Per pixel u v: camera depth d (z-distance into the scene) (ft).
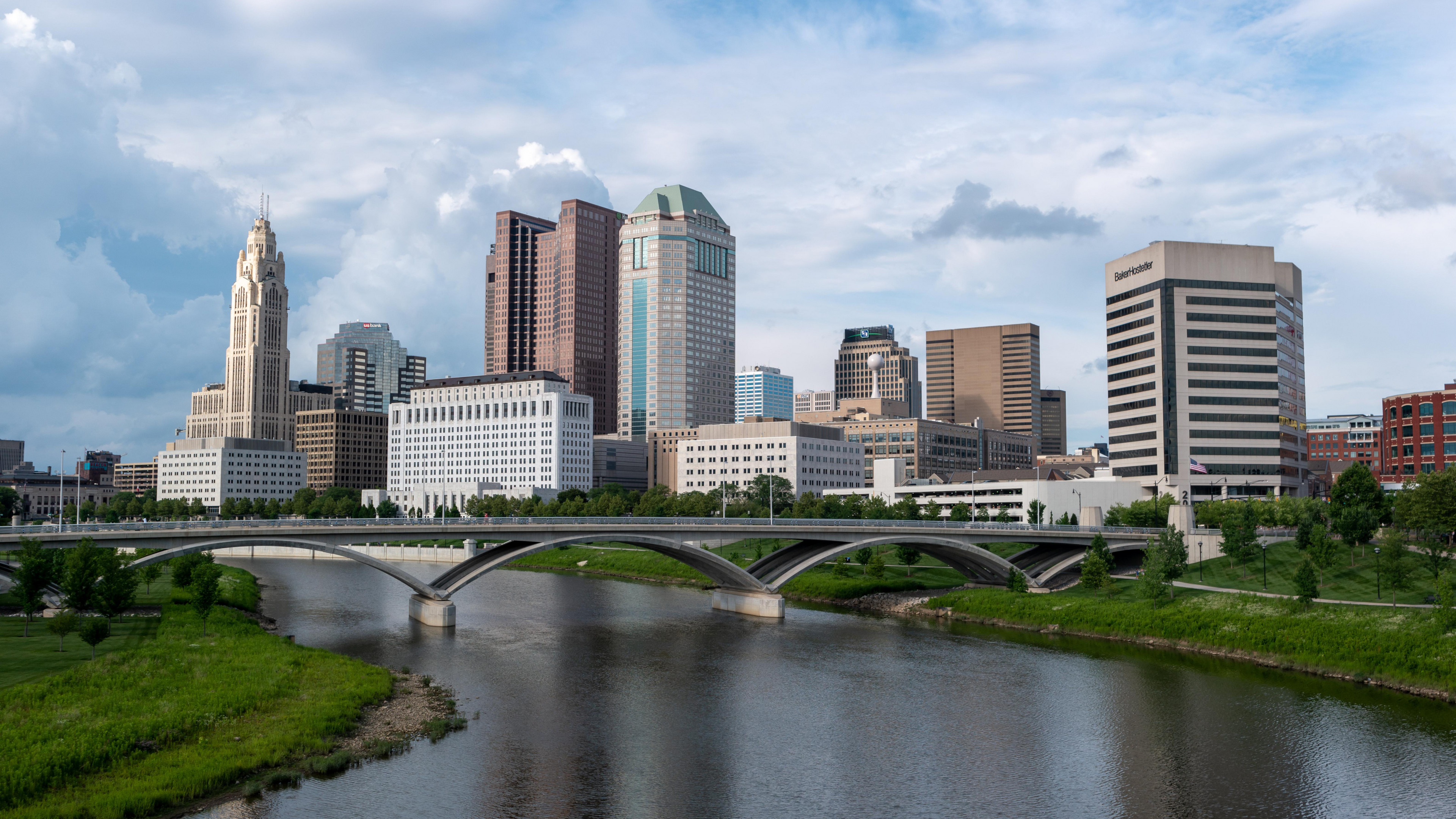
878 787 255.70
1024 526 623.77
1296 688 360.69
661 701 342.03
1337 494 614.34
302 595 631.15
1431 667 352.69
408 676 366.02
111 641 384.68
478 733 296.30
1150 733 303.07
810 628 505.25
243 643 386.11
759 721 317.42
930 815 237.04
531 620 526.16
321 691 318.24
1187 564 595.06
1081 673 389.19
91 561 406.00
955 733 305.12
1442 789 252.42
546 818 229.86
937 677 382.42
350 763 261.03
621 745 287.89
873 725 312.91
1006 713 328.08
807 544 588.09
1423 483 517.14
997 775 265.75
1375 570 503.20
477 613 554.87
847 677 382.01
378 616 536.42
